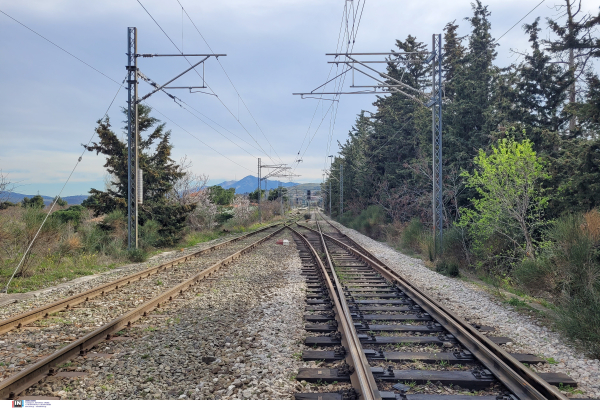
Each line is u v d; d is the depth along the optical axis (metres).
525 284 10.34
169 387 4.72
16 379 4.52
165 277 12.12
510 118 18.81
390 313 7.99
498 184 12.63
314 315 7.70
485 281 12.89
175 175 24.34
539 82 17.83
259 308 8.30
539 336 6.57
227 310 8.17
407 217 28.73
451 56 36.31
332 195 71.62
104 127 22.08
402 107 36.38
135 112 18.31
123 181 22.41
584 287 8.25
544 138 15.81
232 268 13.80
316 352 5.70
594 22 13.98
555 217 13.12
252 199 81.12
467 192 20.81
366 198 41.59
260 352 5.79
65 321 7.47
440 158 16.12
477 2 28.80
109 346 6.07
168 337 6.48
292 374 5.02
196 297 9.37
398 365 5.27
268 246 21.61
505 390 4.54
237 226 39.34
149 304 8.14
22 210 14.77
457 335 6.26
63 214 26.59
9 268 12.35
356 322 7.22
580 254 8.73
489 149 19.78
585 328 6.14
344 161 55.25
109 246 17.98
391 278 11.27
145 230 21.31
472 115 21.95
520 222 12.30
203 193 33.56
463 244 15.66
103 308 8.43
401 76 36.81
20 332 6.82
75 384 4.77
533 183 12.74
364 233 33.91
